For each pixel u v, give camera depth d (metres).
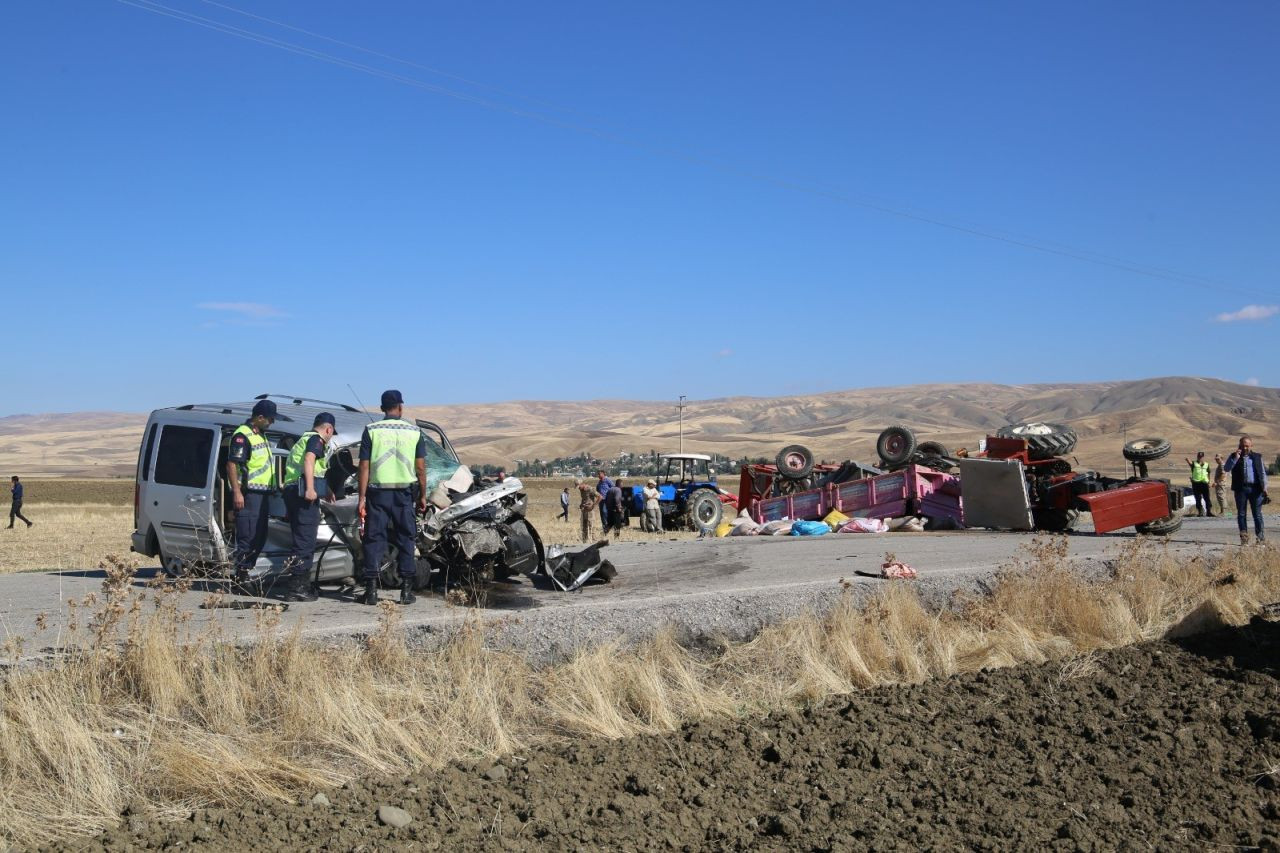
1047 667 8.27
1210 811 5.34
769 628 8.88
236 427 10.62
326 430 9.53
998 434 20.23
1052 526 19.03
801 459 23.02
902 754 6.06
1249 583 11.93
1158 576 11.73
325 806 5.18
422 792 5.39
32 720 5.47
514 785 5.53
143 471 11.30
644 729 6.65
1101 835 5.00
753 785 5.61
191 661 6.49
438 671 7.12
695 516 29.27
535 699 7.12
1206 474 26.70
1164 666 8.25
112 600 6.85
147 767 5.46
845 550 14.48
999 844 4.85
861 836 4.93
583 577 10.30
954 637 9.03
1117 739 6.43
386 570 10.04
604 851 4.68
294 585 9.38
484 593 9.59
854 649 8.15
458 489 10.48
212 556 10.30
